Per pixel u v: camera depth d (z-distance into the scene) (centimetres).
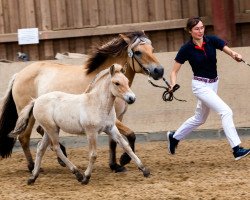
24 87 1041
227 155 1077
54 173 1002
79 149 1264
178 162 1037
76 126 860
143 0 1532
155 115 1283
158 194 775
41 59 1588
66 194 814
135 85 1289
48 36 1563
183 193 773
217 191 777
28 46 1590
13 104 1069
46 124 882
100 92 848
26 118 898
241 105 1252
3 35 1580
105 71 850
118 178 914
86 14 1556
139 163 884
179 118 1272
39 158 902
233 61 1251
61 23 1567
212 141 1244
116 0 1544
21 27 1584
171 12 1523
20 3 1581
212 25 1499
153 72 947
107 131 866
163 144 1245
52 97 883
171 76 952
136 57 957
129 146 879
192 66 949
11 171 1050
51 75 1016
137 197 764
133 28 1524
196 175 899
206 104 945
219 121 1259
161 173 933
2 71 1328
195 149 1166
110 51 970
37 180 934
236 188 791
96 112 845
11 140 1057
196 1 1509
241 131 1250
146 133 1283
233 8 1403
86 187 855
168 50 1529
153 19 1531
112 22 1548
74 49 1571
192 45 943
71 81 991
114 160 970
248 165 961
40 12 1576
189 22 938
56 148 887
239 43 1501
